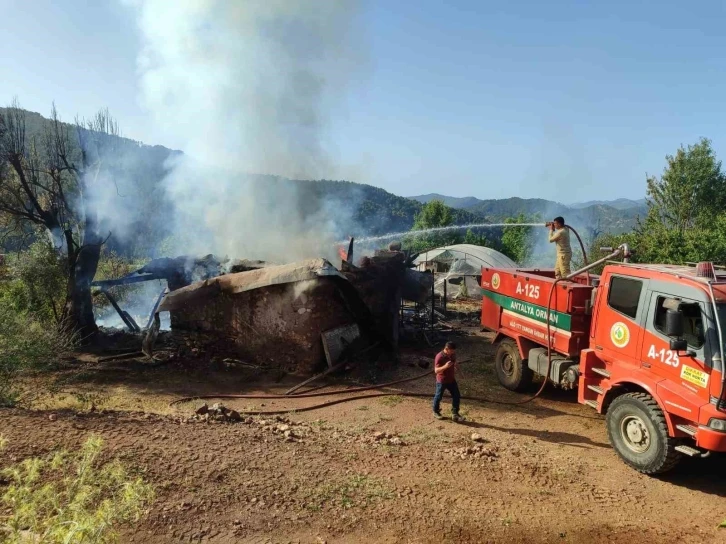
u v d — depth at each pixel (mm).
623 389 7539
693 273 6785
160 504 4707
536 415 9281
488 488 6016
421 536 4863
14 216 16797
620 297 7551
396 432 8219
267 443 6656
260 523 4734
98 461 5180
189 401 10258
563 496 5953
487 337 16469
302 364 12219
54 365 10648
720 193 28875
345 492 5500
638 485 6398
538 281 9766
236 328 13008
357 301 12703
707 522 5527
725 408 5891
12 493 3100
